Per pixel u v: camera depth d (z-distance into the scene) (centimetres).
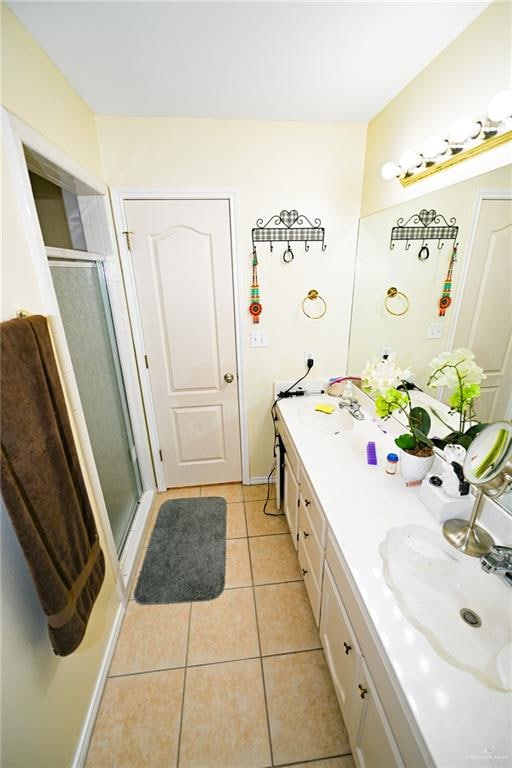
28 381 84
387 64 123
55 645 89
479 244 101
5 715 76
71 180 139
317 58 119
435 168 119
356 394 207
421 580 87
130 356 198
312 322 206
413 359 145
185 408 221
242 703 120
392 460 126
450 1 95
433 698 61
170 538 197
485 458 79
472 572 86
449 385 105
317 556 126
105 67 121
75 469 104
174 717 117
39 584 81
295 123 169
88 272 159
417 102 131
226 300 197
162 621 150
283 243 187
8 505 74
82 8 93
